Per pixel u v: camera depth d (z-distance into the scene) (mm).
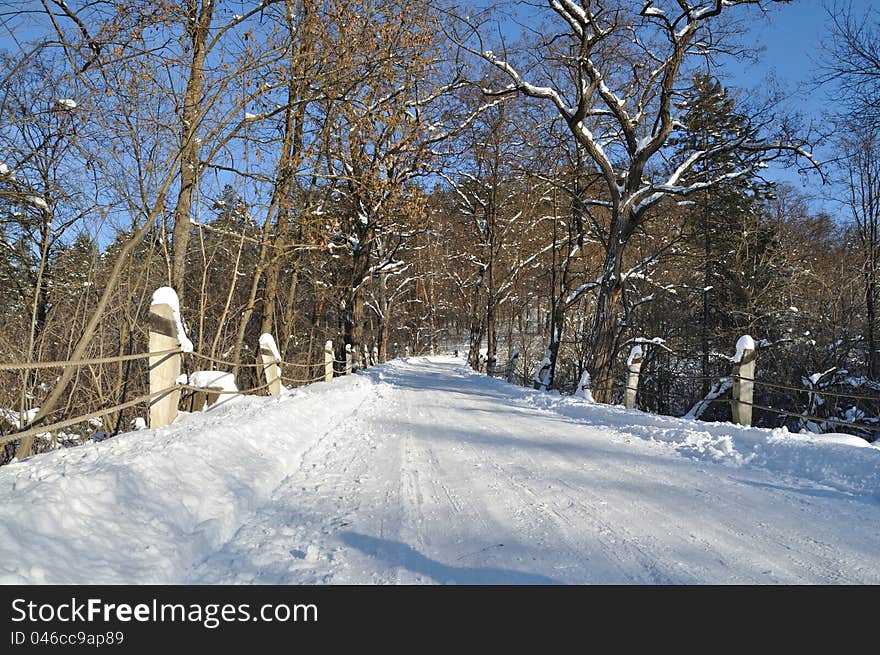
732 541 4098
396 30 13688
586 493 5324
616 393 28703
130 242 8070
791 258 27375
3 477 4500
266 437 6855
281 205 13617
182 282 11953
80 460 4996
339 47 12367
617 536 4188
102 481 4121
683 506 4914
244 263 20703
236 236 13234
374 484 5680
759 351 24062
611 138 19516
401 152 16438
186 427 6812
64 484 3893
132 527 3797
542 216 29031
